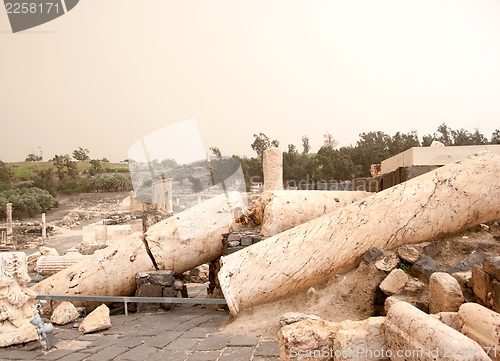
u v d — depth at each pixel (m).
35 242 22.17
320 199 7.78
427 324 3.09
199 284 11.78
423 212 5.92
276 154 16.11
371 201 6.22
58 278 7.89
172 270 7.77
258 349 4.52
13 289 5.43
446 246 5.87
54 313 6.61
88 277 7.77
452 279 4.32
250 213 7.93
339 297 5.58
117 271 7.82
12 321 5.29
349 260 5.91
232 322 5.79
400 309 3.50
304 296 5.89
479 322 3.18
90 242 18.84
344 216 6.17
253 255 6.08
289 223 7.38
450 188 6.00
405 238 5.90
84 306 7.89
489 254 5.41
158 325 6.12
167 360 4.36
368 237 5.91
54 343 5.29
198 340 5.07
